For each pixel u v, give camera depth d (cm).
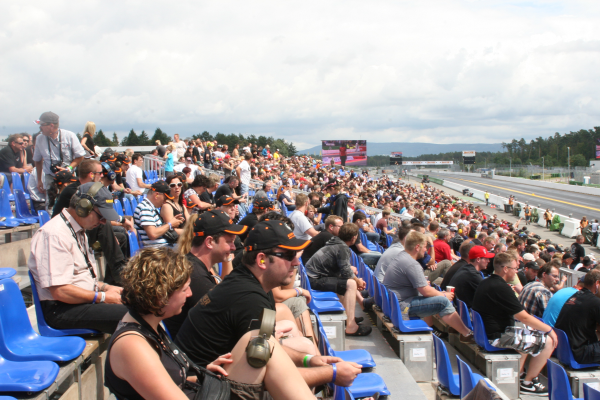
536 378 516
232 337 248
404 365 490
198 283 315
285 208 1373
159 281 188
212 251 331
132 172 988
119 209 739
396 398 419
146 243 528
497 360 499
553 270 746
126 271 194
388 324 531
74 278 338
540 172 8994
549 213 3691
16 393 269
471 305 586
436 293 547
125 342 182
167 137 5888
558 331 514
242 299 248
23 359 295
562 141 15600
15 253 579
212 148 2716
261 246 257
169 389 177
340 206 1066
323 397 361
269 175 2053
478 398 268
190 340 250
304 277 578
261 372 195
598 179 6981
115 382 185
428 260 782
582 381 500
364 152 6850
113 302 345
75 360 311
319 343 398
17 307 318
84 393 337
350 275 568
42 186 653
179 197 638
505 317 509
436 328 648
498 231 1952
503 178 9125
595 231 2770
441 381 411
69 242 333
